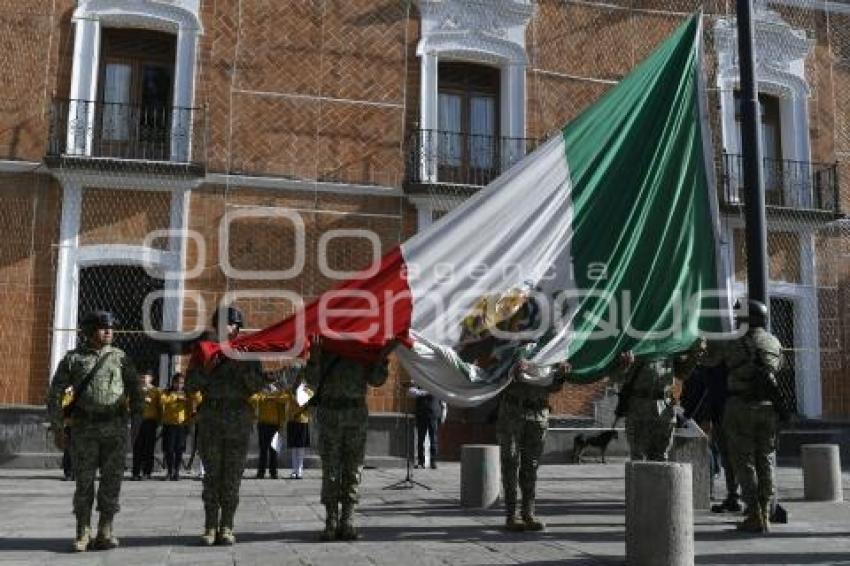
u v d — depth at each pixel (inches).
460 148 631.8
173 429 475.2
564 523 297.4
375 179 606.9
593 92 661.3
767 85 703.1
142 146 582.6
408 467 434.0
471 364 284.8
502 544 251.9
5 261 545.0
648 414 286.0
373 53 621.3
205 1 599.8
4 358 536.1
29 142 559.2
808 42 717.3
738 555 236.5
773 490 292.5
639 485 215.2
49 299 547.2
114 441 245.0
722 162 671.8
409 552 237.1
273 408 489.7
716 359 313.3
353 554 233.8
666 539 211.2
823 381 671.1
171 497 386.0
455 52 639.8
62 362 245.8
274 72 601.9
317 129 602.9
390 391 582.9
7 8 570.6
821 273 680.4
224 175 580.4
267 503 360.8
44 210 554.9
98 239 558.3
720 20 692.7
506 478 279.1
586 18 668.7
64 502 362.6
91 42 579.5
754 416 279.7
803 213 670.5
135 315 566.6
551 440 602.5
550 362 282.2
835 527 291.9
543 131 646.5
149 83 597.6
